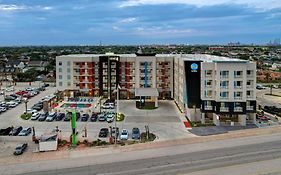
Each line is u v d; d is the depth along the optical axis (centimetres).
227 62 6819
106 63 10150
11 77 15912
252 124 6825
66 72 10312
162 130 6366
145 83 10012
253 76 6875
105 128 6378
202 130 6341
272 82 15725
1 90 11900
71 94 10356
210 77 6988
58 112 7975
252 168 4216
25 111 8238
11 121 7225
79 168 4228
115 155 4775
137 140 5669
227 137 5797
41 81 14900
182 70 8106
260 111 8338
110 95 10156
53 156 4750
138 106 8750
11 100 9769
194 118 7194
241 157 4656
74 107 8450
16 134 6116
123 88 10200
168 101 9712
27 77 15438
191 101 7238
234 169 4178
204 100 7012
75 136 5397
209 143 5412
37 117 7450
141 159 4578
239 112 6838
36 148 5259
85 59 10244
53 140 5175
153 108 8619
